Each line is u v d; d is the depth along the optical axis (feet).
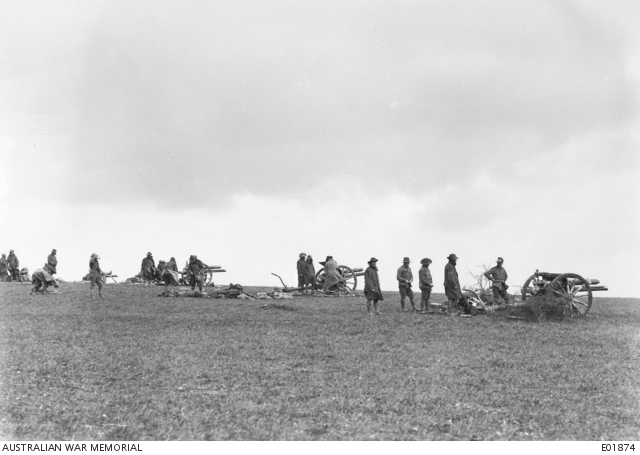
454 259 72.64
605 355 44.96
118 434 26.35
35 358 41.88
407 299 98.02
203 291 102.01
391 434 26.55
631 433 26.86
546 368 40.24
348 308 79.00
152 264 131.44
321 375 37.81
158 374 37.99
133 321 62.39
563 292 68.74
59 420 28.40
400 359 43.06
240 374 38.01
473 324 62.28
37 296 91.15
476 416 29.40
